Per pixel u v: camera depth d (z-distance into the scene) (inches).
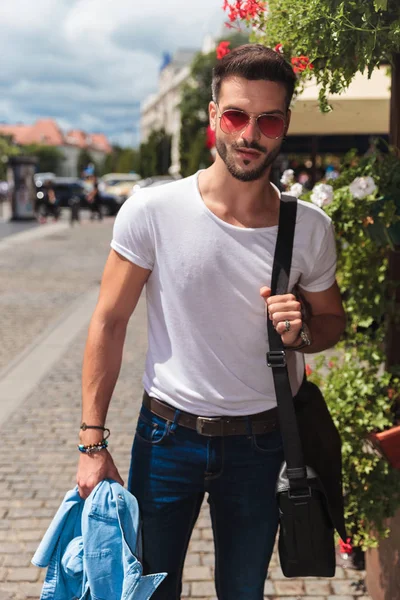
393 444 91.3
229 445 68.9
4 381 243.3
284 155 536.7
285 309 65.3
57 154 5738.2
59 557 67.3
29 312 374.6
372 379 109.8
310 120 239.9
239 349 68.2
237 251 66.8
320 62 77.9
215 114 68.1
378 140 106.5
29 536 133.0
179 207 67.4
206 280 67.0
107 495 65.0
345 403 107.2
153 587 63.9
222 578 72.9
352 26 67.9
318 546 67.6
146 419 71.0
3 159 3855.8
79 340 308.5
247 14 85.0
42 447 180.1
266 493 70.2
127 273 68.9
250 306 67.5
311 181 468.1
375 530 104.6
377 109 194.5
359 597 112.1
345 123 260.8
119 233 68.8
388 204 100.7
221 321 67.7
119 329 69.9
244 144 64.7
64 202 1509.6
